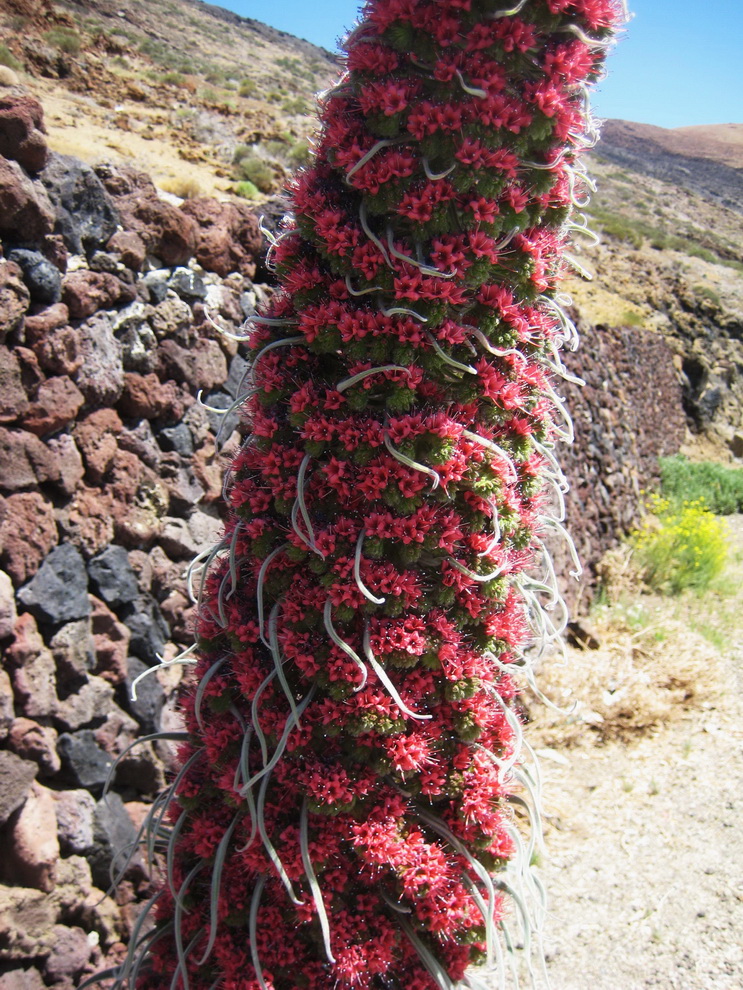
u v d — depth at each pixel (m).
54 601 2.76
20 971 2.43
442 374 1.73
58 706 2.73
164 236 3.64
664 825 3.87
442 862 1.86
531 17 1.55
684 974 3.00
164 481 3.46
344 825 1.83
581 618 5.70
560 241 1.86
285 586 1.84
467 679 1.84
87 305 3.09
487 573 1.81
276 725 1.80
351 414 1.76
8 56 10.61
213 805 2.00
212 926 1.82
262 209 4.73
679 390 13.38
